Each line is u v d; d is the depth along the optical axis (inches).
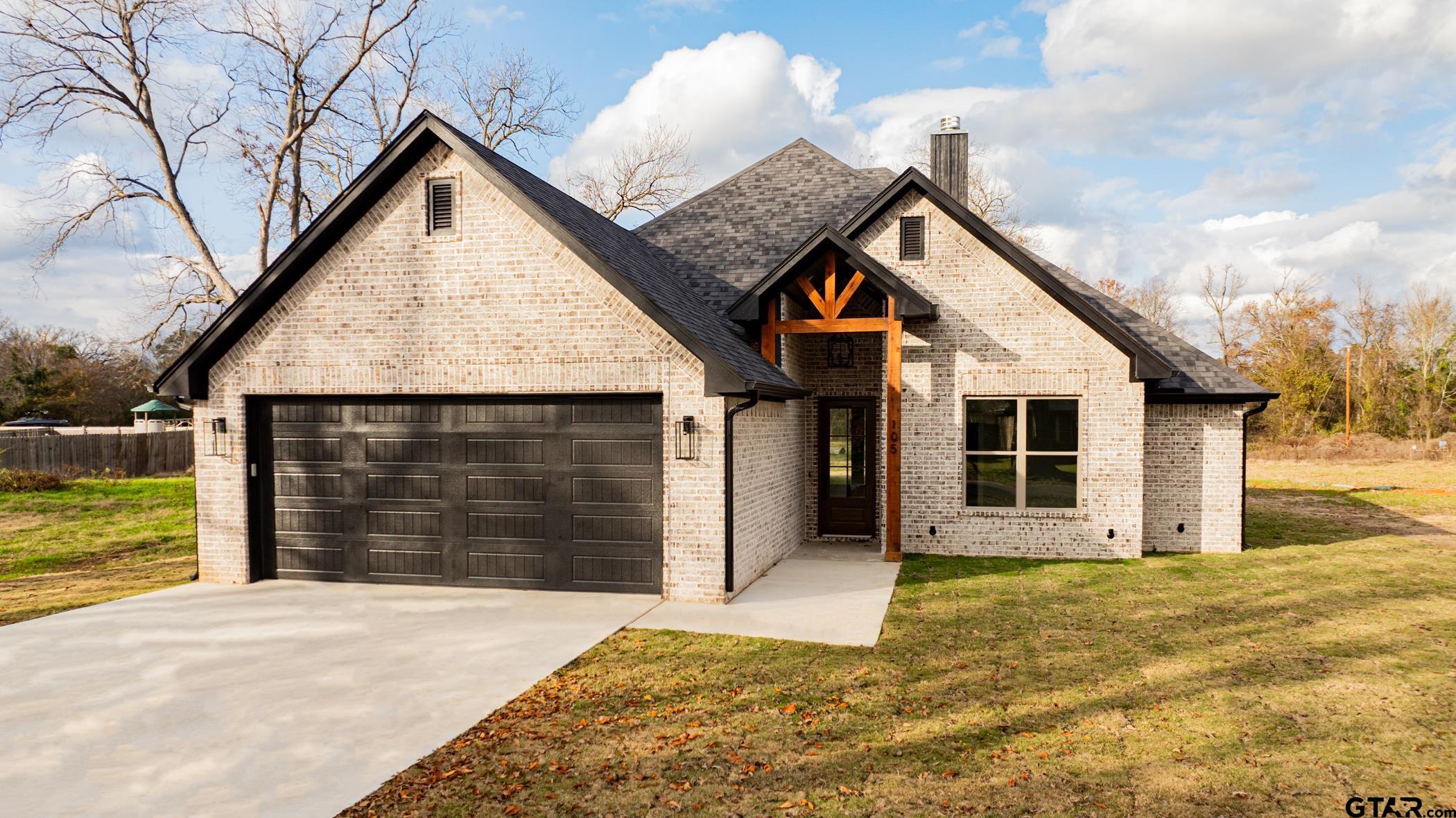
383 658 302.4
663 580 393.4
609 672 284.0
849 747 221.3
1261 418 1841.8
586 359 398.0
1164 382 536.4
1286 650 309.1
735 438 401.4
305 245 418.6
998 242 506.0
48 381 1772.9
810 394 567.5
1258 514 730.8
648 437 398.3
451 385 414.9
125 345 939.3
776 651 308.3
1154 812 185.0
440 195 417.1
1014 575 454.6
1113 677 279.1
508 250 407.5
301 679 279.3
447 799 193.3
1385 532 620.1
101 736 231.9
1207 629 339.3
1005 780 201.2
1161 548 539.8
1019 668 288.4
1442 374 1780.3
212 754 219.6
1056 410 514.0
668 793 195.8
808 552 530.9
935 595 402.6
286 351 434.6
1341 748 219.5
